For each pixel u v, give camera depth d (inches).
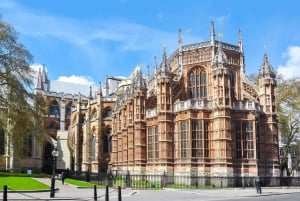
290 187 2551.7
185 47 3152.1
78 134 4736.7
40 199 1438.2
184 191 2027.6
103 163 4340.6
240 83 3073.3
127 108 3543.3
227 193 1902.1
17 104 2380.7
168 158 2812.5
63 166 4788.4
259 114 2847.0
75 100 5516.7
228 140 2618.1
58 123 5359.3
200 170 2657.5
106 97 4547.2
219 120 2642.7
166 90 2893.7
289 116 3388.3
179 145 2770.7
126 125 3597.4
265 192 2016.5
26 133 2456.9
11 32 2445.9
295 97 3378.4
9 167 3693.4
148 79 3892.7
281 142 3494.1
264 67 2962.6
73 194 1685.5
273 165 2815.0
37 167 4074.8
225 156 2593.5
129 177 2657.5
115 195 1674.5
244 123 2706.7
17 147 2405.3
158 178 2800.2
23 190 1704.0
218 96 2674.7
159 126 2881.4
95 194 1380.4
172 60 3361.2
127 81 4660.4
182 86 3085.6
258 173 2719.0
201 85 3046.3
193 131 2716.5
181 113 2790.4
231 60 3070.9
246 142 2687.0
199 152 2691.9
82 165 4589.1
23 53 2475.4
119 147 3828.7
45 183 2166.6
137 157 3166.8
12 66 2400.3
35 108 2518.5
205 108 2726.4
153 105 3284.9
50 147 4785.9
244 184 2576.3
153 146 3051.2
